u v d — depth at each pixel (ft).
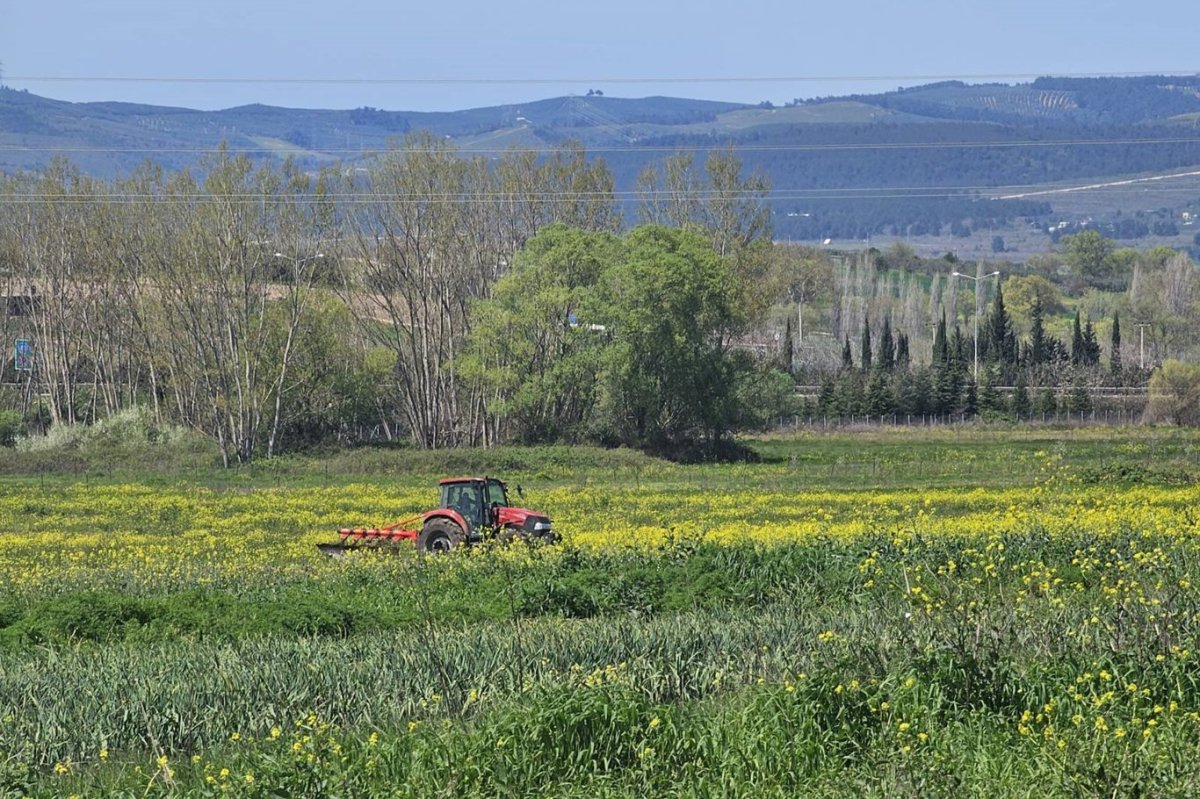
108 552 434.71
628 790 157.28
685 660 210.18
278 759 167.53
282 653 221.46
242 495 638.53
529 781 159.63
